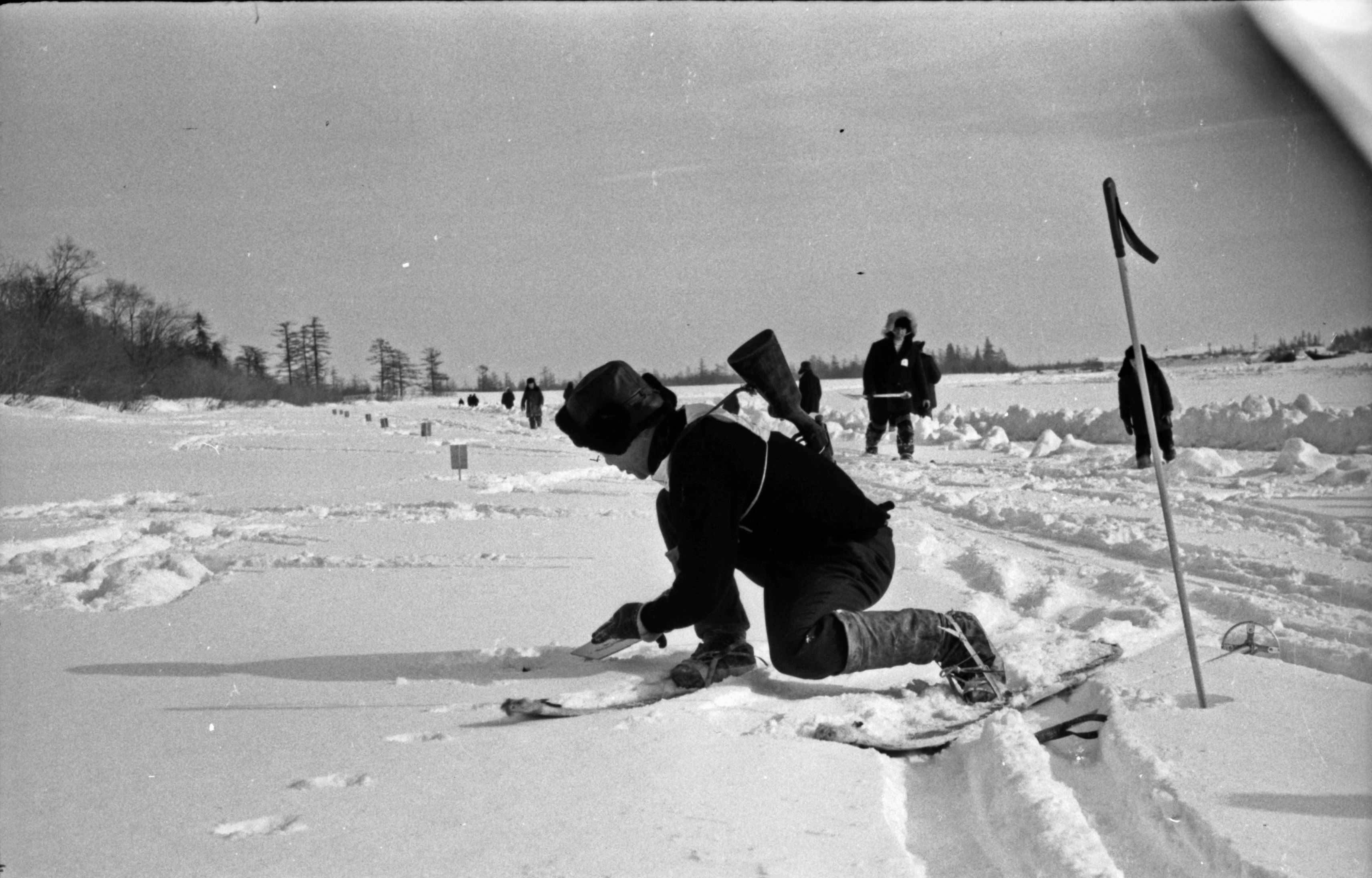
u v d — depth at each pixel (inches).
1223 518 364.2
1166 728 146.8
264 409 3169.3
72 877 107.9
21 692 183.9
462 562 317.1
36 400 2100.1
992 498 454.9
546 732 155.0
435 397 5334.6
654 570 298.2
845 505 171.6
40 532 402.3
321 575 301.4
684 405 173.9
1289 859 104.3
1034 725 156.3
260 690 184.2
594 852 111.1
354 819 122.1
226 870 108.8
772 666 187.3
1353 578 254.7
